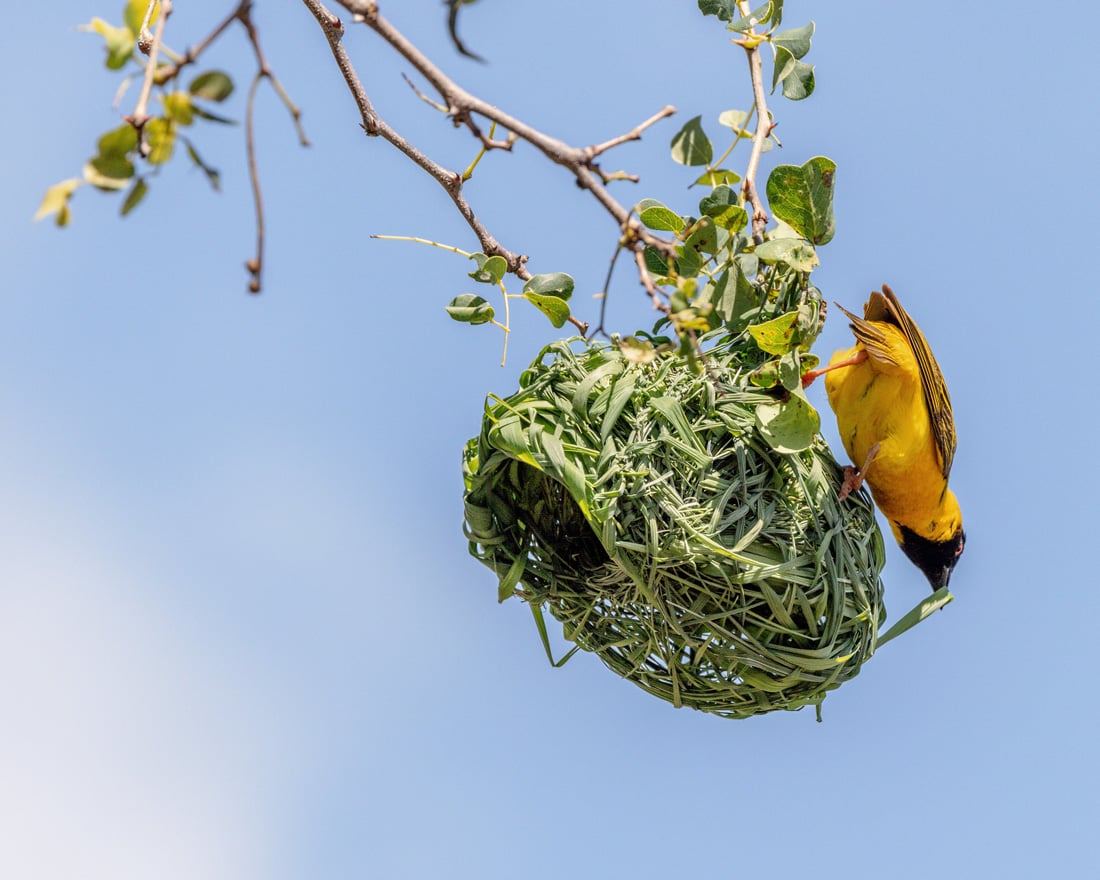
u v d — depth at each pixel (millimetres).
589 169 4816
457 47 4117
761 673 7523
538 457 7105
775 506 7176
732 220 6633
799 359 7012
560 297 7352
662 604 7289
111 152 3979
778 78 7375
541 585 8016
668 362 7320
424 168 7621
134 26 4109
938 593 8172
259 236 3934
